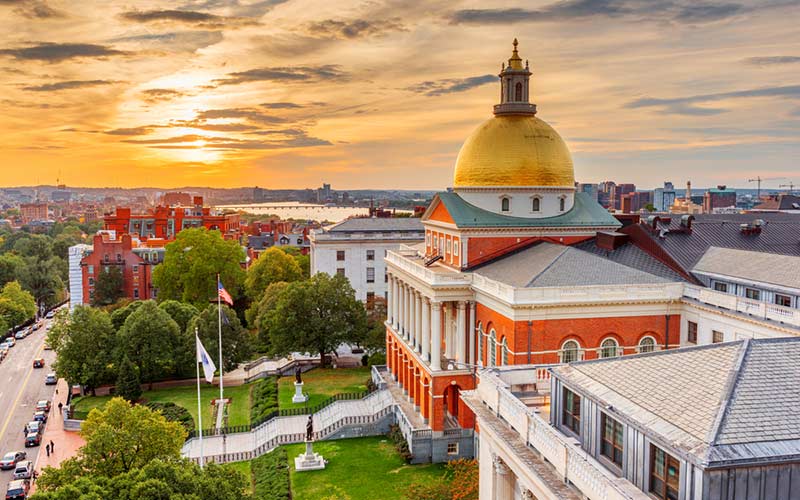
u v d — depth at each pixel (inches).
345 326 4057.6
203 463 2682.1
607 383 1135.0
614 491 921.5
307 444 2677.2
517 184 3056.1
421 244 4517.7
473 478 2108.8
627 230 3031.5
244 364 4372.5
